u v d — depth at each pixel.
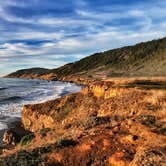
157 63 105.31
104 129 11.78
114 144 9.70
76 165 9.06
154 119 12.52
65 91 70.06
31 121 30.05
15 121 33.22
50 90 74.62
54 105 30.38
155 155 8.00
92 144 9.98
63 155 9.61
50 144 11.06
